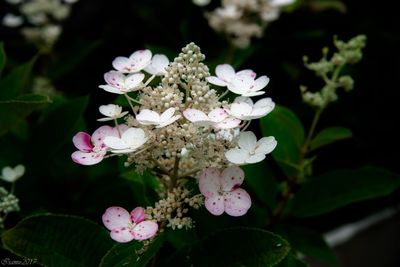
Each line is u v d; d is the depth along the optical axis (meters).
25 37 1.22
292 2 0.99
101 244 0.58
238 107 0.52
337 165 1.20
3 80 0.73
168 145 0.52
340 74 1.12
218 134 0.53
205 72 0.54
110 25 1.31
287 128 0.71
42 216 0.57
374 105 1.25
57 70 1.07
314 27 1.23
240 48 1.03
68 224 0.57
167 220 0.54
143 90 0.54
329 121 1.15
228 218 0.66
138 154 0.53
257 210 0.72
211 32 1.13
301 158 0.71
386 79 1.25
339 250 1.12
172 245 0.67
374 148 1.25
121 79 0.55
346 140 1.21
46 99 0.65
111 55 1.25
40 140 0.72
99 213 0.69
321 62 0.72
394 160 1.25
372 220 1.20
